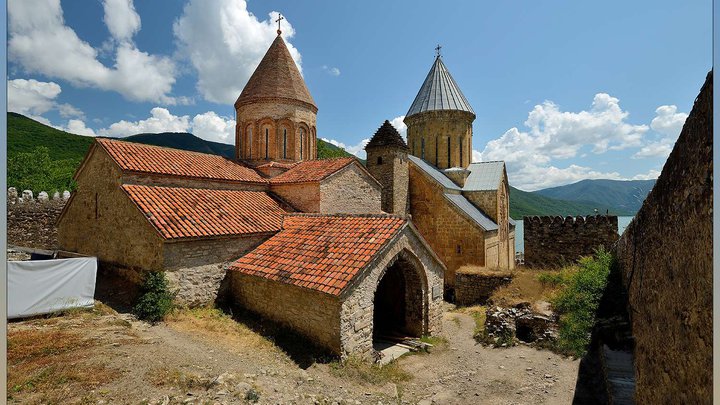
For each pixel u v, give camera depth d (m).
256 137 20.36
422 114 29.19
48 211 21.73
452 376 9.49
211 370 7.33
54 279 10.22
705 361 3.28
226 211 13.78
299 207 17.27
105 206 13.69
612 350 8.96
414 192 24.94
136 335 8.94
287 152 20.95
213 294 12.13
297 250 12.04
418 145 29.80
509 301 14.34
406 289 12.68
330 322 9.32
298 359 9.04
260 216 14.57
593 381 8.84
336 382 8.16
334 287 9.29
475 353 11.21
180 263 11.27
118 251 12.92
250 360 8.47
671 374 4.37
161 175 13.77
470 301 17.47
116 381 6.30
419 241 12.03
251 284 11.92
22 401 5.52
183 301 11.27
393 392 8.30
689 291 3.81
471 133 30.05
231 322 11.07
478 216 23.66
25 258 16.66
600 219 21.95
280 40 21.75
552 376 9.31
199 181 15.15
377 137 24.06
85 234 15.02
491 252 23.48
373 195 20.30
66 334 8.39
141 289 11.09
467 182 27.33
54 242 21.73
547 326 11.66
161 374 6.71
